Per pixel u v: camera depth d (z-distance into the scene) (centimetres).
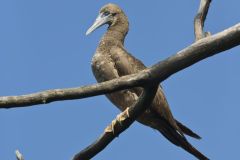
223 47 905
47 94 924
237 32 890
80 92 931
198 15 1081
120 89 946
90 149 1093
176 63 926
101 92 940
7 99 916
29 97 920
